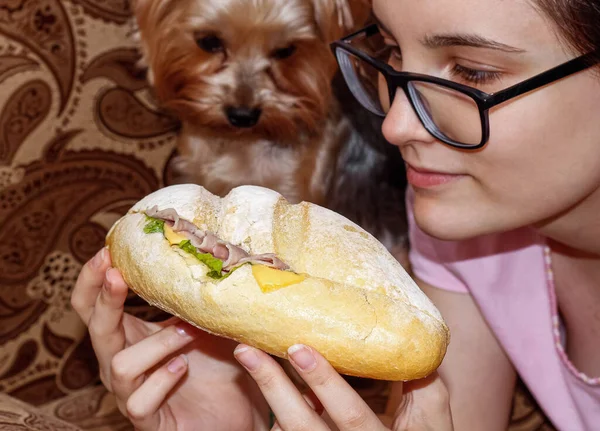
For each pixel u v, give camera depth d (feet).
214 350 2.78
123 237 2.15
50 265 4.43
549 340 3.38
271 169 6.33
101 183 4.50
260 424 2.98
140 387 2.41
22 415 2.77
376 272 1.99
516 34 2.10
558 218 2.79
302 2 5.62
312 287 1.91
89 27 4.27
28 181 4.25
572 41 2.10
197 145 6.23
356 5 5.61
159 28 5.58
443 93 2.32
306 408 2.04
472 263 3.44
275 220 2.08
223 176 6.31
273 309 1.88
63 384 4.61
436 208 2.59
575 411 3.38
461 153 2.40
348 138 6.36
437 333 1.97
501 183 2.40
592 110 2.24
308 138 6.33
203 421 2.72
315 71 5.95
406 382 2.49
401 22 2.29
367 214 6.31
